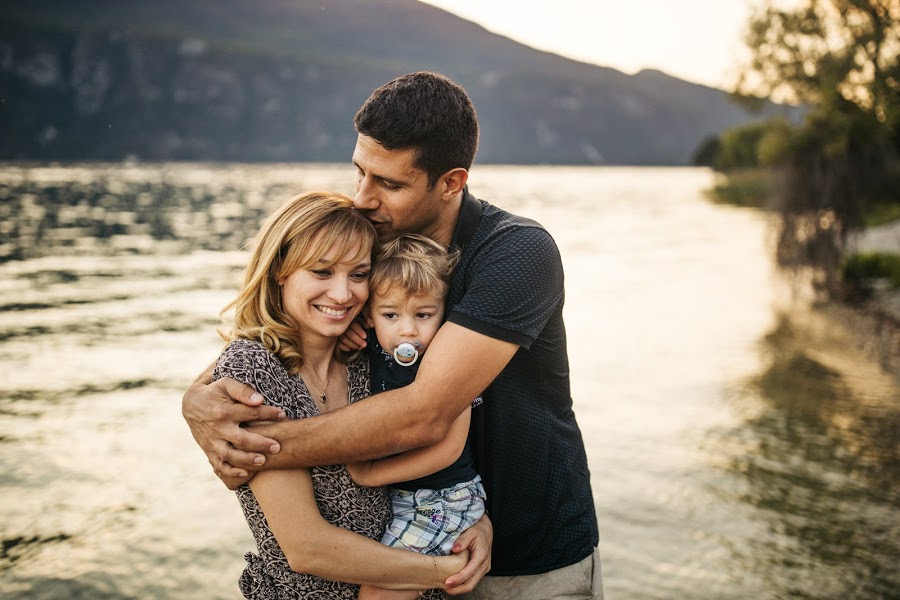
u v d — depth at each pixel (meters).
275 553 2.07
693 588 6.45
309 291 2.05
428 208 2.21
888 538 7.30
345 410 1.97
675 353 14.77
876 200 18.22
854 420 10.81
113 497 8.33
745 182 74.50
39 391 12.53
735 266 27.84
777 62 17.44
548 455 2.35
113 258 29.20
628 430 10.38
